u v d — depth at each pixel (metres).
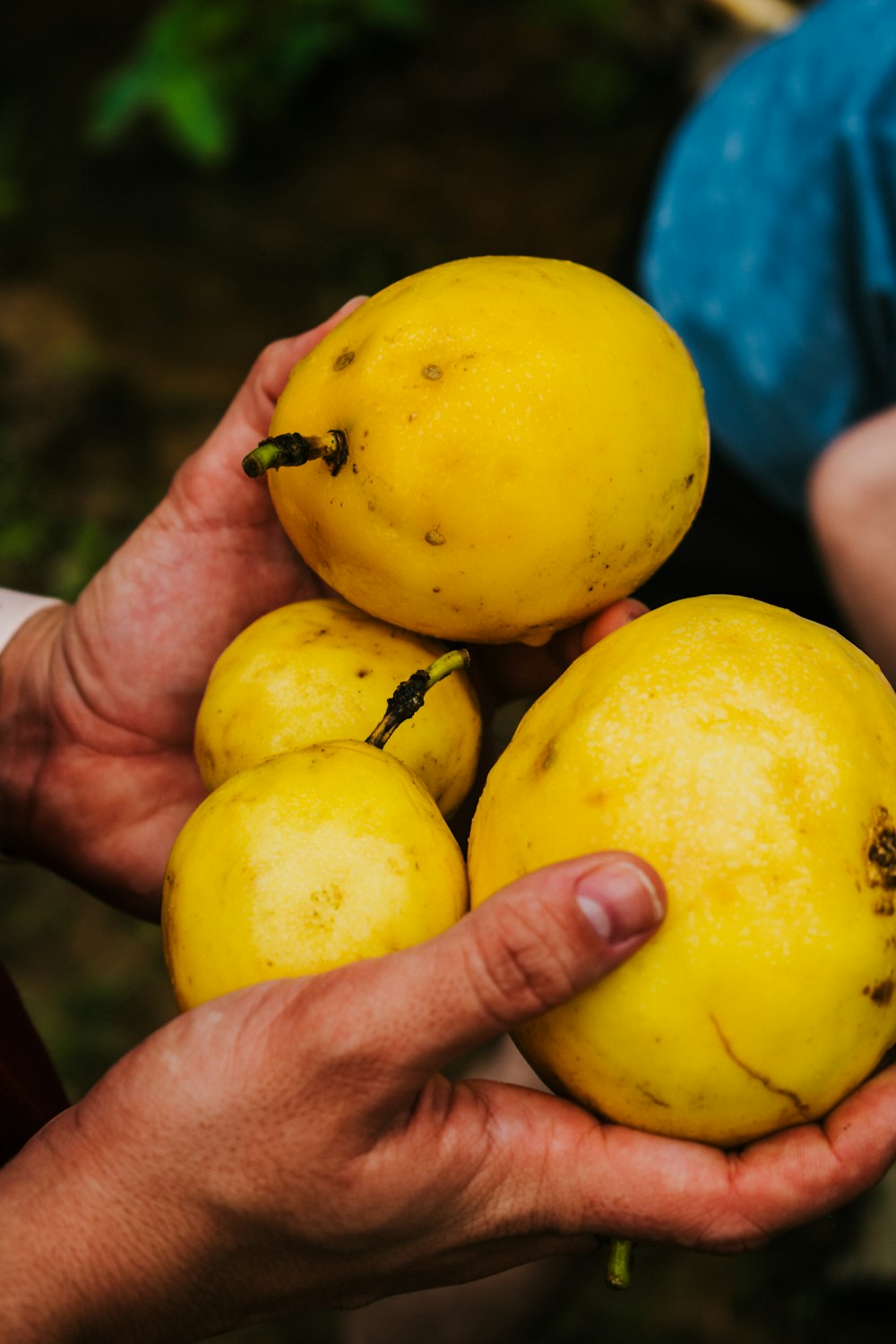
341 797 0.38
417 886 0.37
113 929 0.92
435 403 0.39
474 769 0.44
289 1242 0.38
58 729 0.52
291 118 1.60
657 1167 0.37
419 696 0.40
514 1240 0.39
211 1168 0.37
